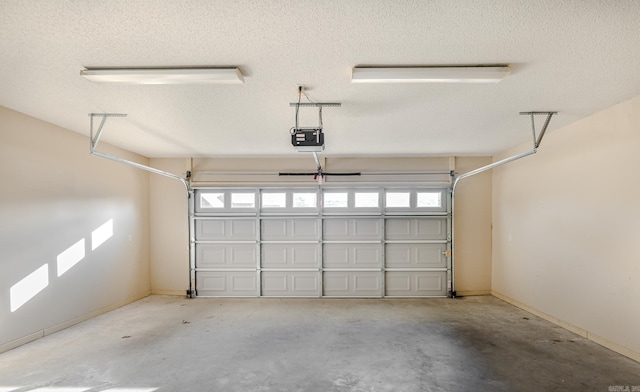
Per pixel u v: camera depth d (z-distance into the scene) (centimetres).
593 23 186
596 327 364
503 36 201
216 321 455
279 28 191
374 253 605
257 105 327
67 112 350
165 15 177
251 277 608
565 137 410
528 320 452
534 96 306
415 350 353
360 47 215
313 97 305
